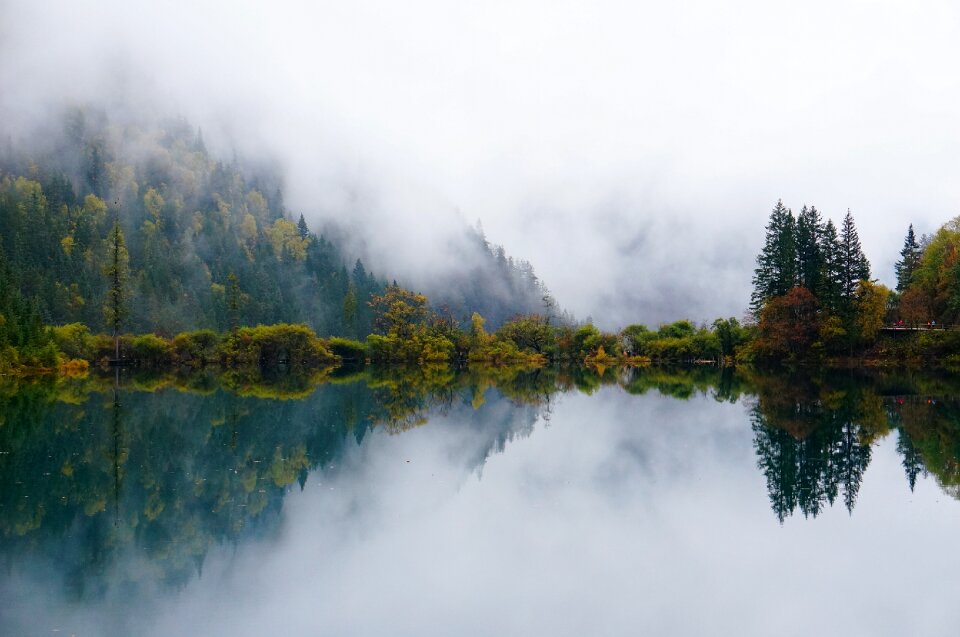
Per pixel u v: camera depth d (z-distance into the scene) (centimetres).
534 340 16412
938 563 2147
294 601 1877
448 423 5203
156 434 4500
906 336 11025
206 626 1728
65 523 2588
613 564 2142
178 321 15012
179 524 2581
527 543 2348
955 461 3603
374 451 4028
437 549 2295
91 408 5641
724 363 13612
